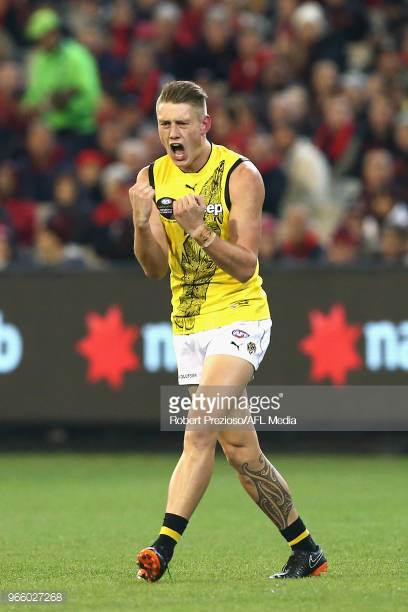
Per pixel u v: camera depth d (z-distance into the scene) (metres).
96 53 61.94
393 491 35.88
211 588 20.45
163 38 61.44
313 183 54.19
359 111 56.19
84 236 49.66
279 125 55.09
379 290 42.31
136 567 23.34
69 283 43.53
